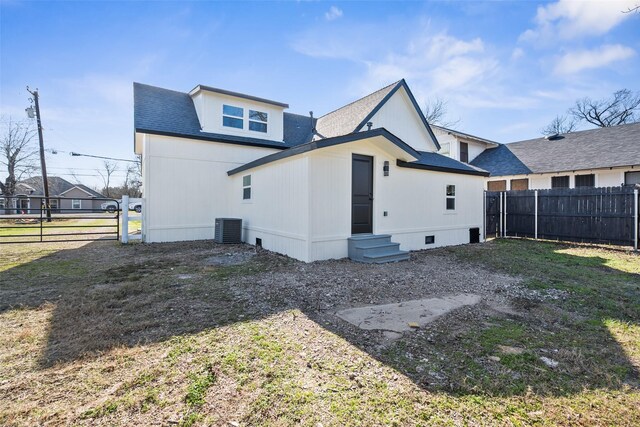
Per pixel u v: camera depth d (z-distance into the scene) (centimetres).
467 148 1998
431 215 967
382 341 314
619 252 872
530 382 243
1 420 199
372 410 210
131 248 887
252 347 299
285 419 201
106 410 209
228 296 456
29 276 567
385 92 1144
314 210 694
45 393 227
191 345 302
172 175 1022
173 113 1098
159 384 238
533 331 343
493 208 1248
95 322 357
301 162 707
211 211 1091
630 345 309
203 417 203
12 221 2105
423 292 491
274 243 823
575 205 1057
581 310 412
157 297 449
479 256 807
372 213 816
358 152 775
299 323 360
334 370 259
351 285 521
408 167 893
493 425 197
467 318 380
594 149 1574
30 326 345
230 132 1145
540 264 708
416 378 248
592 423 199
